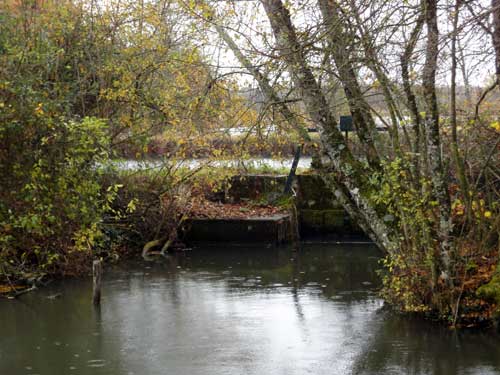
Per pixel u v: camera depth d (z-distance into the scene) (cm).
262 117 1477
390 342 1302
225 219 2302
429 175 1443
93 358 1232
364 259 2084
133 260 2095
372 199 1545
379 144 1565
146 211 2195
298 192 2380
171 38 2070
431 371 1158
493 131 1375
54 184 1555
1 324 1438
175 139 2072
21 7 1981
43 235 1683
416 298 1479
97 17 2092
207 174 2150
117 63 2066
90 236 1655
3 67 1697
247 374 1150
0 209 1548
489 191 1480
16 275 1773
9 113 1516
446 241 1416
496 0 1180
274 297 1638
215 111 1898
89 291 1709
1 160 1545
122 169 2148
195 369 1175
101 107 2075
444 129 1540
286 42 1370
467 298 1412
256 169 2497
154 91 2062
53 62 1955
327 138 1603
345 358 1223
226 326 1411
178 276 1870
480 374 1141
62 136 1553
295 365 1190
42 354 1255
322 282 1789
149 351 1265
